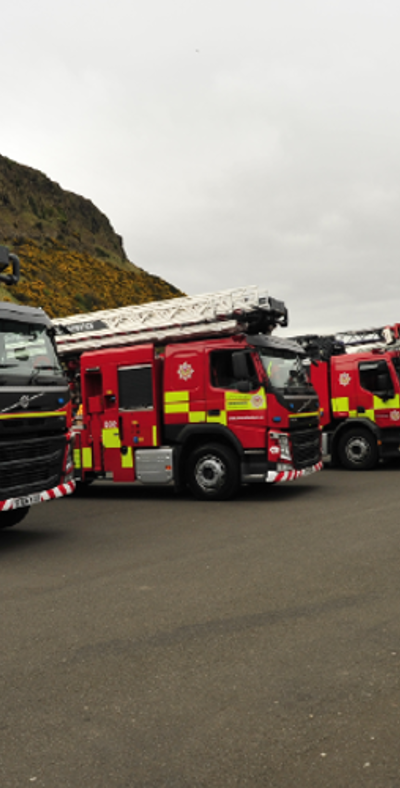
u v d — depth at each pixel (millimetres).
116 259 74500
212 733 3244
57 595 5812
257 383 11102
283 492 12133
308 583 5844
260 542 7707
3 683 3959
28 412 7953
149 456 11977
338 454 15930
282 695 3627
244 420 11156
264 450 11070
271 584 5859
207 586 5883
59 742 3227
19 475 7879
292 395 11289
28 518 10477
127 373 12219
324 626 4703
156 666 4109
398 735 3154
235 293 11953
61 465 8547
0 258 9047
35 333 8578
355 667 3961
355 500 10734
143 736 3246
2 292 44375
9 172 70688
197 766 2963
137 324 12617
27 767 3014
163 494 12883
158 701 3623
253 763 2969
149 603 5438
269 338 11727
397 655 4117
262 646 4367
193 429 11570
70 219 75188
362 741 3115
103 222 81500
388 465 16516
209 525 9055
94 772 2951
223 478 11312
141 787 2822
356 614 4938
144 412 12031
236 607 5234
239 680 3846
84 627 4906
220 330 11742
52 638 4703
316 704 3504
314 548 7250
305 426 11844
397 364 15594
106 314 13094
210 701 3592
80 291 54250
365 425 15523
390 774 2848
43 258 57500
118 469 12320
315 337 16312
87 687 3848
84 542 8227
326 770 2895
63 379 8758
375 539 7590
